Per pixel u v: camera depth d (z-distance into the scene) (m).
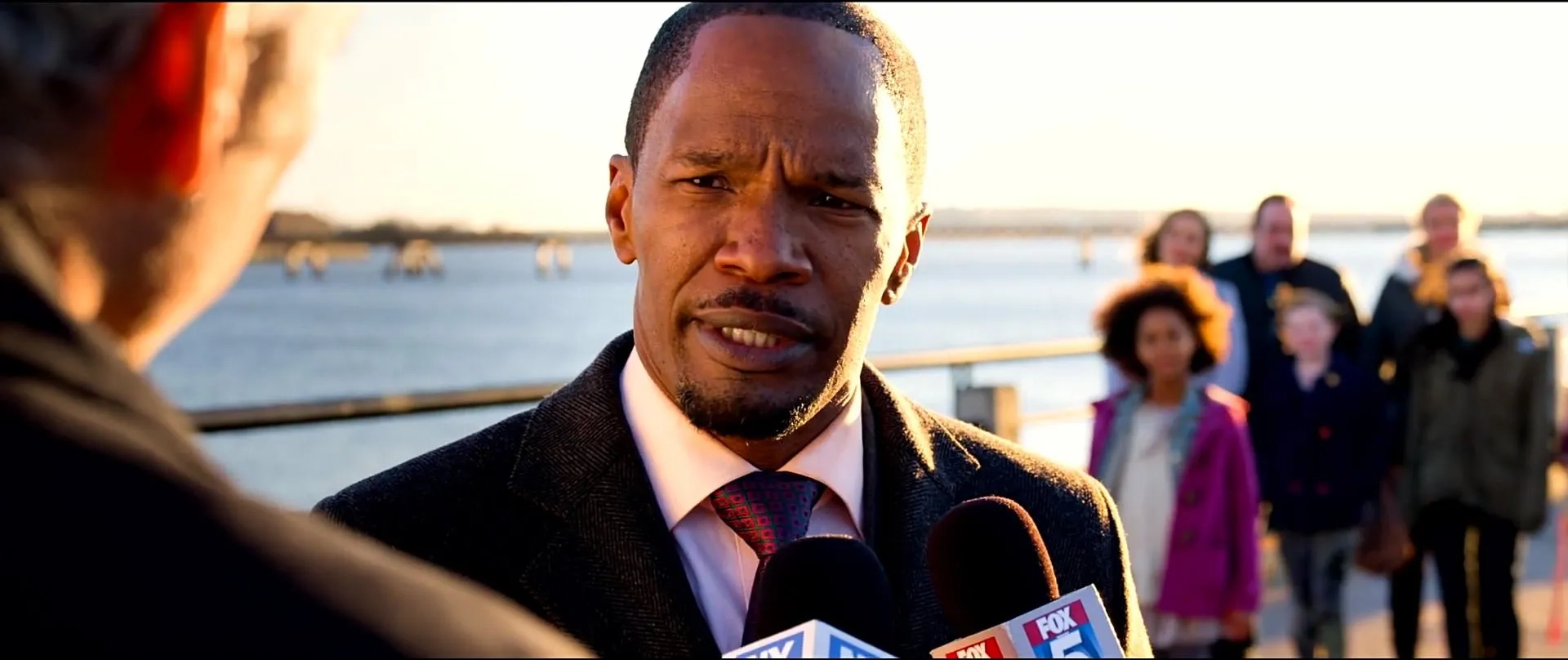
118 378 0.75
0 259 0.74
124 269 0.82
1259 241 5.54
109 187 0.79
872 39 1.58
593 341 48.16
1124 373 4.55
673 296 1.54
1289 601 6.53
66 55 0.77
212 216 0.85
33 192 0.77
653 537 1.58
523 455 1.62
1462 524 5.53
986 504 1.44
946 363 5.73
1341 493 5.22
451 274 96.50
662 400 1.63
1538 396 5.45
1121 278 4.74
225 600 0.70
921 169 1.66
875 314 1.60
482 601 0.79
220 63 0.81
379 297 75.25
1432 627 6.47
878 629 1.29
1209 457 4.44
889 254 1.59
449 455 1.64
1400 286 5.71
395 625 0.73
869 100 1.55
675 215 1.53
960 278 96.69
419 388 35.31
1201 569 4.40
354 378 37.06
